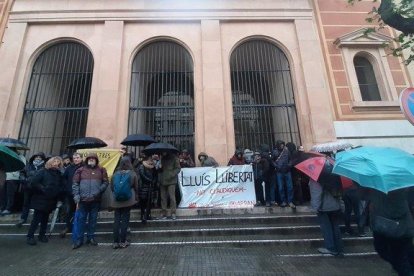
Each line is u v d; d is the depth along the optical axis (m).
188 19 11.51
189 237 6.08
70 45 11.48
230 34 11.54
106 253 5.02
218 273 4.11
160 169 7.30
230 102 10.62
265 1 11.88
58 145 10.97
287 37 11.62
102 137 9.92
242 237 6.04
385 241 3.54
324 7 12.00
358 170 3.29
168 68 12.05
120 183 5.42
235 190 8.01
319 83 10.81
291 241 5.61
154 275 4.00
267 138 10.94
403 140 10.30
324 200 5.03
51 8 11.45
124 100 10.49
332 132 10.25
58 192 5.86
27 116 10.55
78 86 11.49
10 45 10.92
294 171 8.11
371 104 10.53
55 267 4.28
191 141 10.70
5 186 7.64
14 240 5.86
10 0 11.56
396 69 11.23
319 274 4.12
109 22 11.30
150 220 6.77
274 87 11.84
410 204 3.79
